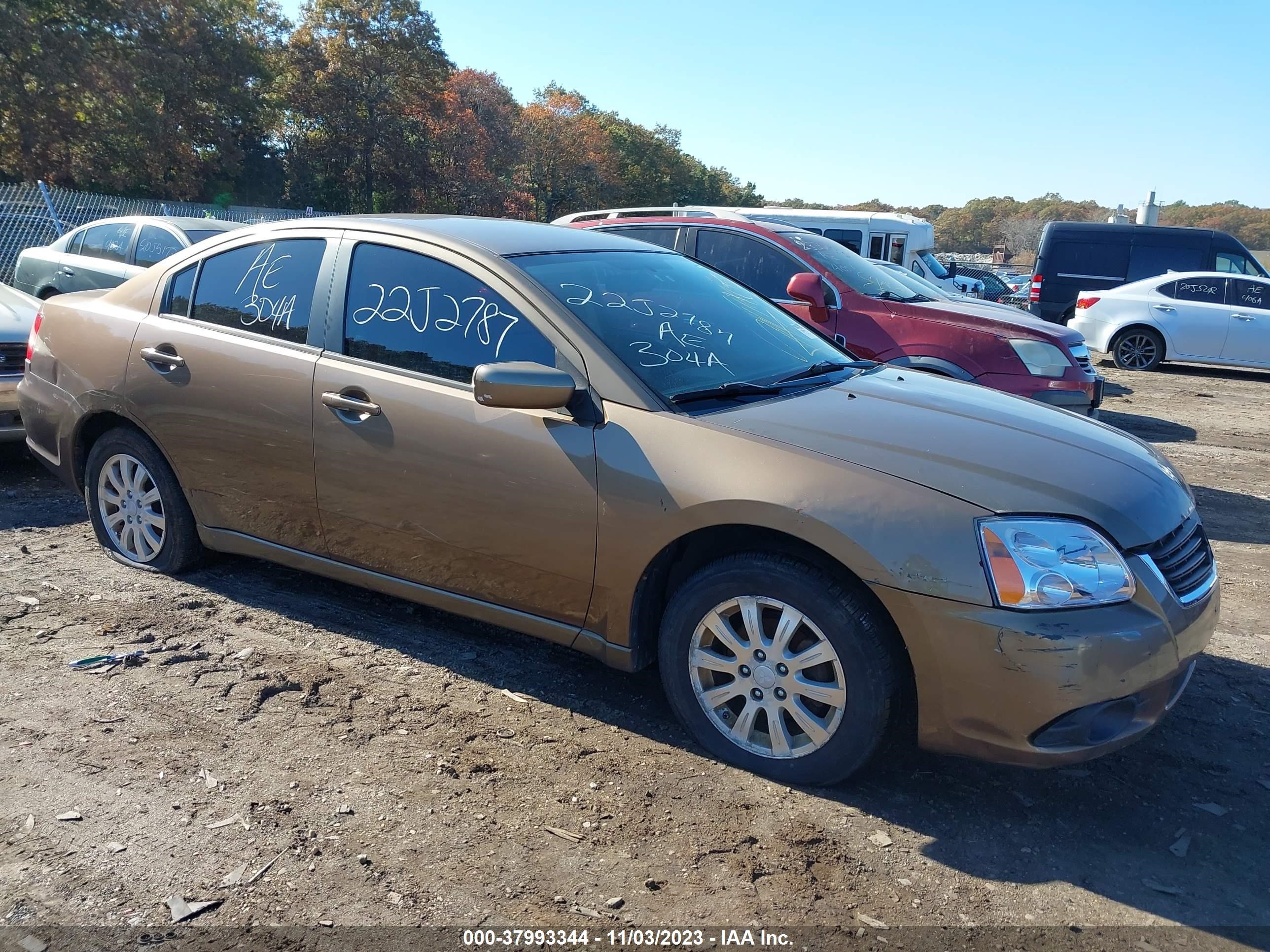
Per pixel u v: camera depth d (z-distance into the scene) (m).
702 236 7.65
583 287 3.50
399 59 57.50
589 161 75.50
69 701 3.31
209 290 4.09
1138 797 2.95
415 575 3.57
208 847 2.57
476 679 3.57
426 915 2.34
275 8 57.00
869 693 2.73
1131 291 14.88
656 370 3.22
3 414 5.80
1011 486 2.75
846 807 2.83
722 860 2.57
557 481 3.12
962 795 2.92
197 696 3.37
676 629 3.06
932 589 2.60
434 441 3.34
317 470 3.64
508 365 2.99
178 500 4.26
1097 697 2.57
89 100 41.09
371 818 2.71
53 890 2.39
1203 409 11.31
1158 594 2.70
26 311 6.23
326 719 3.24
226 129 48.25
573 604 3.21
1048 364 6.52
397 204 63.22
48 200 17.30
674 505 2.92
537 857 2.56
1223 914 2.43
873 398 3.41
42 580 4.36
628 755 3.08
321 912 2.34
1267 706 3.56
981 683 2.59
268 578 4.45
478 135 64.06
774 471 2.83
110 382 4.22
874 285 7.24
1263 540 5.83
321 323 3.71
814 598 2.76
